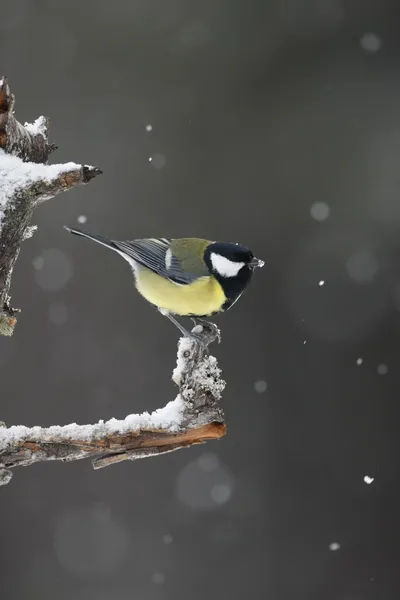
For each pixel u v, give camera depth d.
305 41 14.83
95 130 14.28
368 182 14.58
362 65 14.85
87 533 12.71
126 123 14.38
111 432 4.96
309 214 14.55
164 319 13.40
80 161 14.12
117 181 14.07
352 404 14.04
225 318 14.28
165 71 14.59
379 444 13.77
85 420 12.80
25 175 4.75
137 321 13.32
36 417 12.71
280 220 14.53
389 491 13.48
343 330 14.30
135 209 14.02
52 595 12.38
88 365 13.04
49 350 13.01
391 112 14.78
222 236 14.35
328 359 14.27
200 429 5.11
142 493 13.14
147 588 12.62
